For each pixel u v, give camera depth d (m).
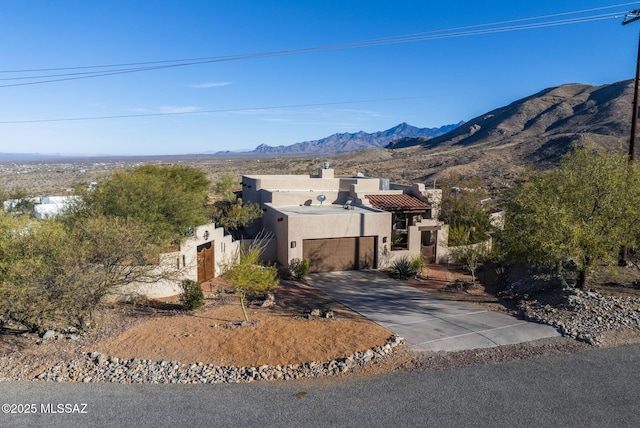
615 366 11.97
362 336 14.21
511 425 9.35
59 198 34.28
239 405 10.33
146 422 9.62
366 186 32.66
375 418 9.70
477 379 11.42
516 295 19.50
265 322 15.46
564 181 18.11
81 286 13.73
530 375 11.57
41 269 13.44
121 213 19.92
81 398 10.67
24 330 15.06
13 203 29.16
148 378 11.69
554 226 16.27
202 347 13.45
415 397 10.56
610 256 16.84
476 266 25.06
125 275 16.12
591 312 15.56
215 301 18.50
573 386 10.94
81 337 14.41
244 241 25.42
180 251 20.34
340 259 25.27
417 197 31.30
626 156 18.50
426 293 20.59
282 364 12.40
